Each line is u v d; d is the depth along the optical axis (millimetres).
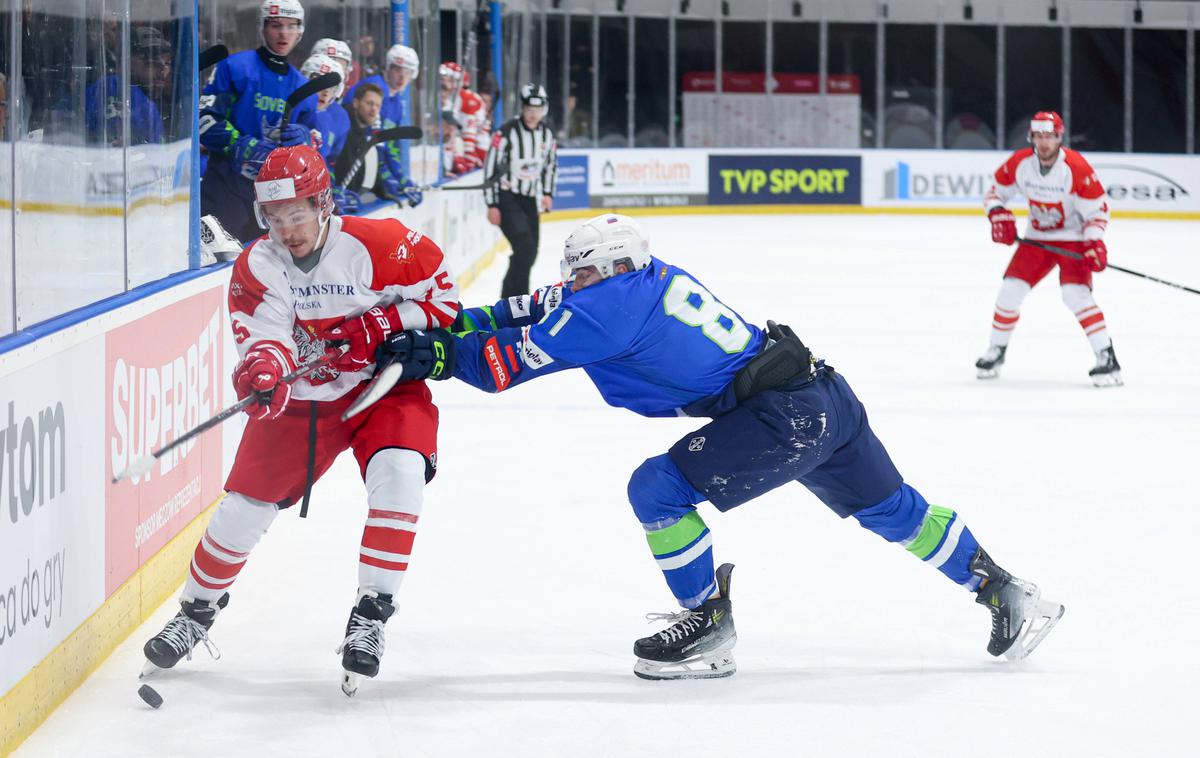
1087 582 10367
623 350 7977
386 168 20688
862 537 11633
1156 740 7410
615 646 8930
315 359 8141
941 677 8398
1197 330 25141
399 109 23000
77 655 7953
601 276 8008
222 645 8805
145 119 9836
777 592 10133
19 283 7910
